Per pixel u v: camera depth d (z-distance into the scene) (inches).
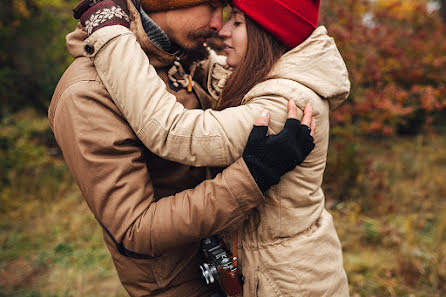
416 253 125.7
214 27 48.7
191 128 41.8
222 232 47.3
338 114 162.9
